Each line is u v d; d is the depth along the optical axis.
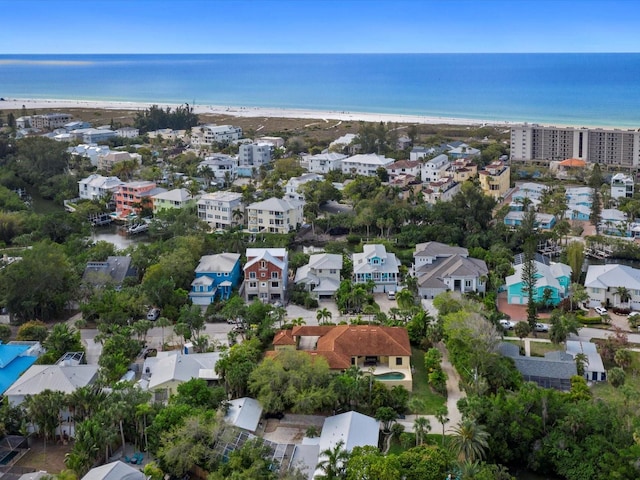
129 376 123.62
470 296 164.88
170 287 159.75
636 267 197.50
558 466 99.00
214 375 120.75
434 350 129.88
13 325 155.88
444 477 91.00
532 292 158.25
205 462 98.56
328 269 175.25
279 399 111.88
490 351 123.31
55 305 159.62
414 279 169.88
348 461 92.88
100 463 99.81
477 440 96.69
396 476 88.38
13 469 100.12
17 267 158.12
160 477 93.50
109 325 145.88
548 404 105.25
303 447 101.62
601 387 123.31
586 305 163.62
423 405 108.56
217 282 172.50
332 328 137.38
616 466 94.81
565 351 135.38
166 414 103.38
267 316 146.38
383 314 148.50
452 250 189.88
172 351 134.00
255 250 184.12
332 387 112.25
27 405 106.50
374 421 107.00
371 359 128.88
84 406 106.81
